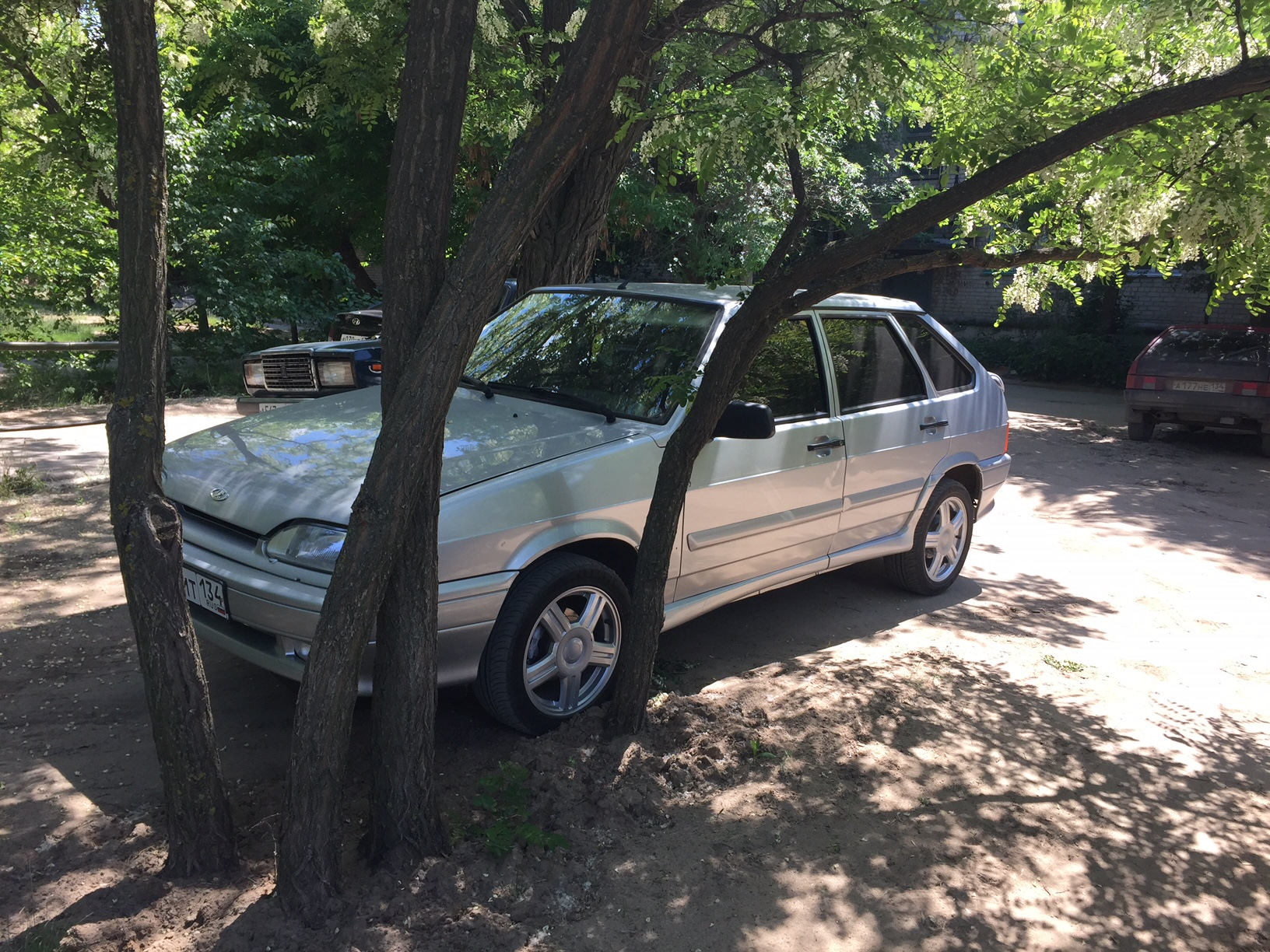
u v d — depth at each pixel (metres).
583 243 6.83
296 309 14.55
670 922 2.72
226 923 2.54
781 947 2.65
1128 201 3.18
